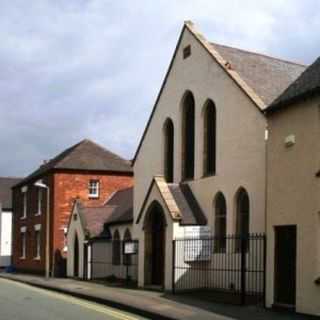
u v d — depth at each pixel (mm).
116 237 37188
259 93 24969
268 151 20062
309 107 18016
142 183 33000
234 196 25141
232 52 28406
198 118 28078
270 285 19359
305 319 16641
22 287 32031
